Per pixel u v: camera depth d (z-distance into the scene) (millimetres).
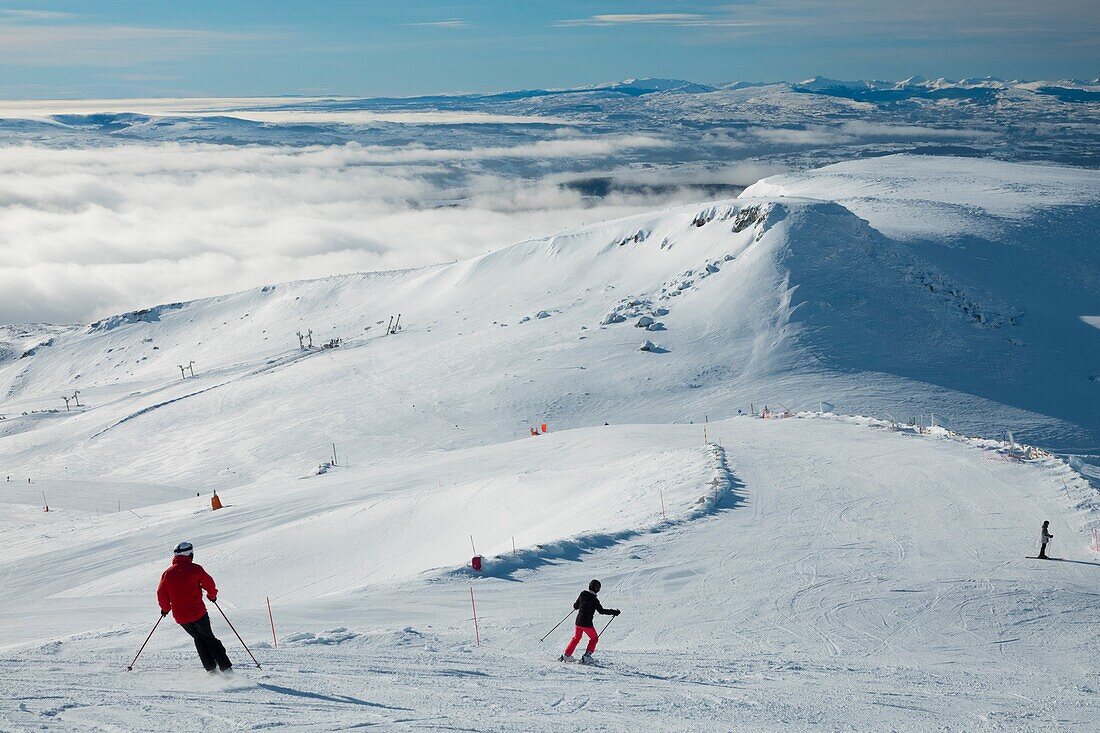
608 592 20609
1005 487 31906
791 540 25656
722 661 15008
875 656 16234
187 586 11383
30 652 13625
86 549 41531
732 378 89875
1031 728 10922
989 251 138250
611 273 146375
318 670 12438
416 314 170375
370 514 41375
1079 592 20953
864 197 178375
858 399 80625
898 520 28031
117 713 9211
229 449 93562
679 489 33375
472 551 33281
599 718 10305
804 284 109500
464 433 85000
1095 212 163875
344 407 100312
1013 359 94125
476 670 13102
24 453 110875
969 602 20062
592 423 82750
